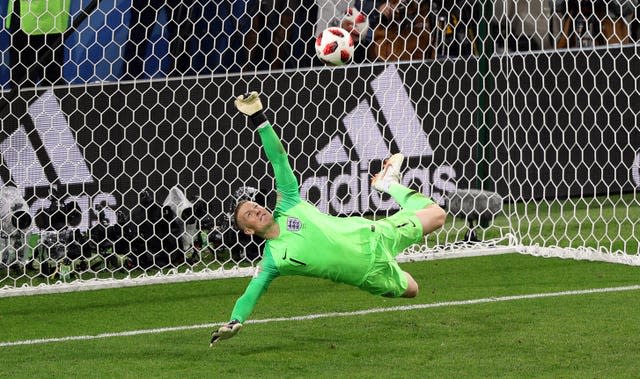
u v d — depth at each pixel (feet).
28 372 84.43
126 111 135.85
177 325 100.78
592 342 88.99
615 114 157.17
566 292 108.68
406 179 147.23
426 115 148.77
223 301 110.93
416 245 135.95
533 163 152.87
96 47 147.64
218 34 147.54
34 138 132.16
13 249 124.67
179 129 138.21
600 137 156.66
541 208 152.56
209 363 85.92
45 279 124.26
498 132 151.43
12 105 131.75
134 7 147.84
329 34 102.37
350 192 145.38
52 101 133.39
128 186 135.64
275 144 87.04
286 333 95.61
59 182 132.46
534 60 153.48
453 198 136.46
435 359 85.46
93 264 125.70
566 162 155.53
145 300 112.27
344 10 151.74
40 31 143.43
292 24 150.20
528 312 100.63
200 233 129.90
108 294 115.44
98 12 146.82
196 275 121.80
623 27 162.09
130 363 86.53
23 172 131.23
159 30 149.48
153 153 136.98
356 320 99.86
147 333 97.50
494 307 103.24
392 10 153.58
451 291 111.24
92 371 84.28
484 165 142.92
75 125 134.00
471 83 148.77
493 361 84.33
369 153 146.20
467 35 155.94
